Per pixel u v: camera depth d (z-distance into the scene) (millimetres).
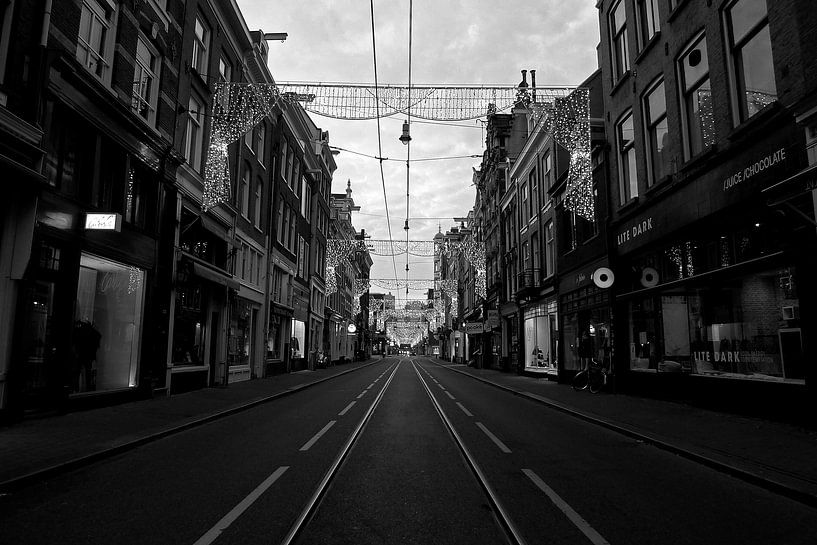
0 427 8680
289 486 5742
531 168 28250
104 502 5156
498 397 16297
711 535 4367
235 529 4426
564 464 6902
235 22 19500
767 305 9836
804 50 8406
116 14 12133
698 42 12094
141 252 13078
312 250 35750
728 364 11023
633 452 7703
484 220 43906
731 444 7676
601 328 17609
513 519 4730
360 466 6793
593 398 14633
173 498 5301
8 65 8789
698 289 12062
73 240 10406
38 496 5352
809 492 5234
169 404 12461
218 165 17531
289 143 29453
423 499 5359
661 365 13789
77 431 8547
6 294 8930
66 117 10508
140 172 13453
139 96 13352
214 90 17797
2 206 8992
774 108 9234
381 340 109375
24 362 9148
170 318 14586
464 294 59281
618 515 4863
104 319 12055
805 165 8539
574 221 20109
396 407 13422
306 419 11023
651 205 13984
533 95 13047
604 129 17328
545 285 24625
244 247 22203
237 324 21016
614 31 16984
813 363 8492
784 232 9125
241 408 12484
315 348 37750
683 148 12516
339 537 4297
